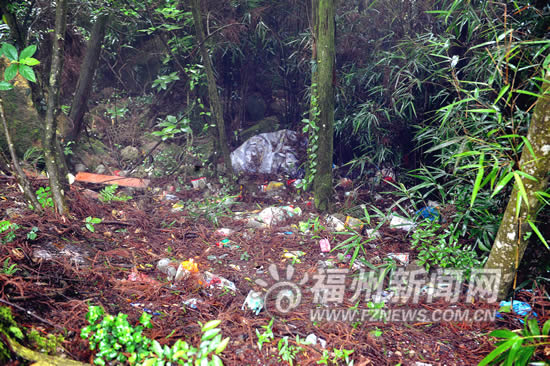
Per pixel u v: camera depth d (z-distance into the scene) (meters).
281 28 5.40
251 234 3.71
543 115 2.14
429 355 2.24
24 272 2.34
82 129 5.16
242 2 5.05
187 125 4.79
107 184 4.44
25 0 4.05
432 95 4.43
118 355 1.88
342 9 4.94
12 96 4.02
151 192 4.57
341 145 5.41
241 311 2.48
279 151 5.29
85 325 2.03
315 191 4.22
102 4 4.30
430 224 3.21
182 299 2.53
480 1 3.70
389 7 4.57
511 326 2.47
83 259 2.75
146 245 3.27
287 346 2.13
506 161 2.37
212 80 4.55
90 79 4.48
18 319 1.93
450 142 2.47
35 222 2.96
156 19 4.94
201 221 3.93
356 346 2.24
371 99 4.90
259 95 6.07
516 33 2.98
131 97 6.02
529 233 2.38
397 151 4.77
